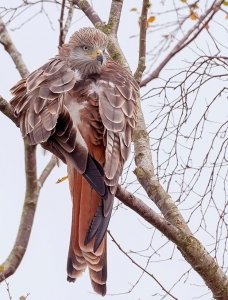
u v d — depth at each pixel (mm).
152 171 11805
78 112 10852
